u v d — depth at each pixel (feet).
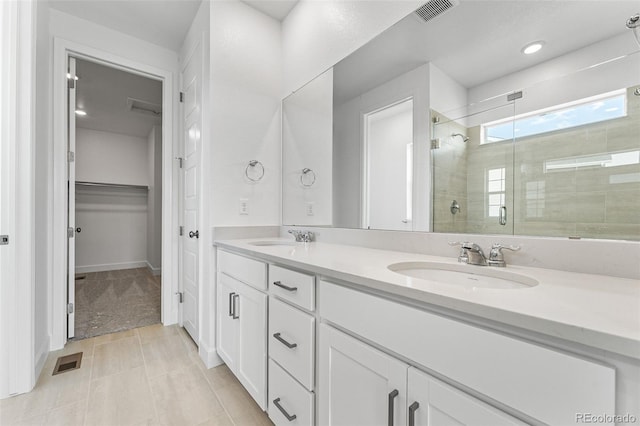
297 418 3.37
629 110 2.47
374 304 2.43
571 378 1.41
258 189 6.65
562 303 1.73
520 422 1.59
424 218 4.05
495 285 2.89
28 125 4.94
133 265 16.38
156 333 7.41
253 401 4.71
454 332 1.87
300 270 3.42
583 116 2.71
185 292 7.63
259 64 6.68
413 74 4.19
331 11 5.55
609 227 2.56
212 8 5.93
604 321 1.42
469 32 3.58
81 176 14.85
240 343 4.76
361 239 4.99
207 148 6.03
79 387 5.04
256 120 6.61
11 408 4.45
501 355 1.65
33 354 4.99
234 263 5.07
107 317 8.46
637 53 2.45
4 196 4.73
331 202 5.65
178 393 4.90
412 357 2.13
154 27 7.27
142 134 16.07
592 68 2.68
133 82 9.72
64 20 6.68
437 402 1.96
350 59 5.16
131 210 16.39
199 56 6.49
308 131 6.20
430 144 3.99
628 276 2.43
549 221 2.91
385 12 4.52
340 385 2.80
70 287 6.90
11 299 4.76
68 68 6.93
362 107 4.98
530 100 3.05
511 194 3.18
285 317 3.60
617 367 1.31
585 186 2.69
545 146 2.95
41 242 5.84
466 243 3.35
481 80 3.45
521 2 3.15
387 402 2.33
